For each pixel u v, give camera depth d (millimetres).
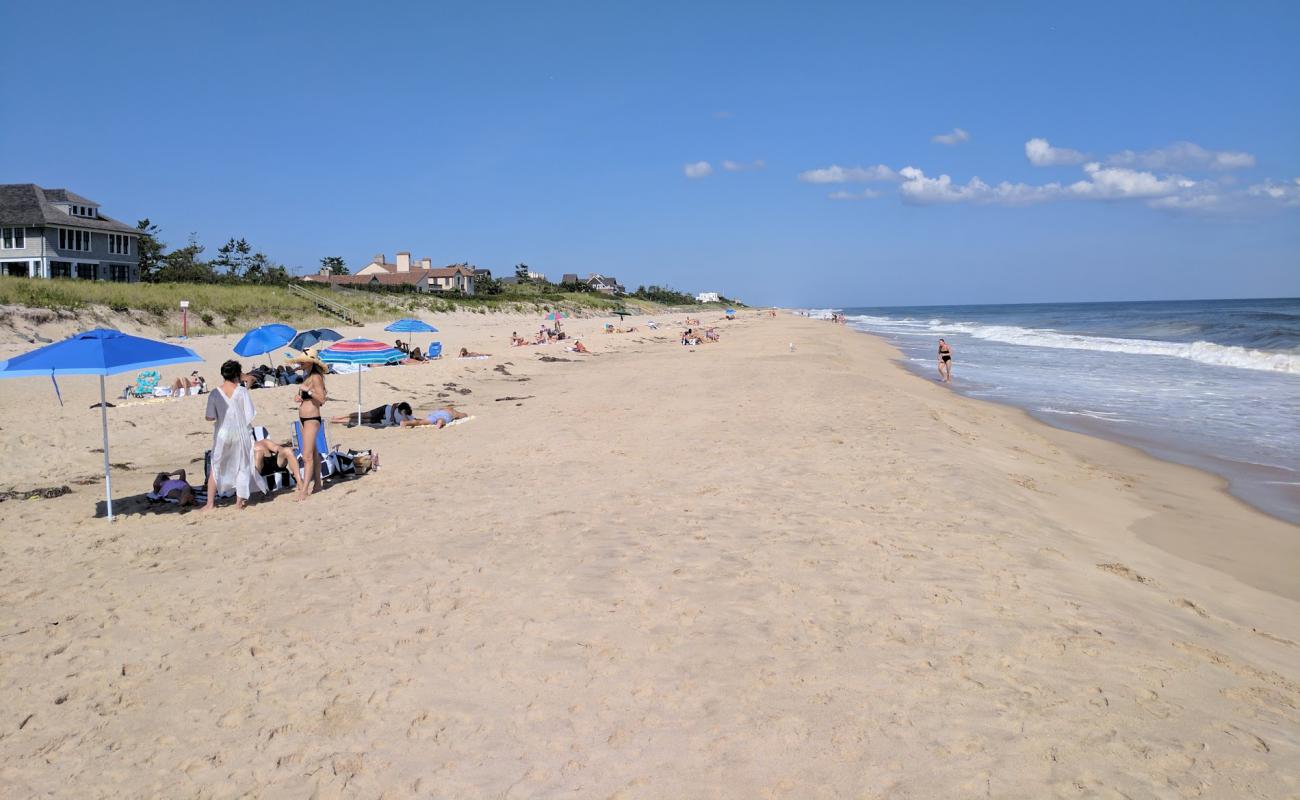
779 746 3873
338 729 4109
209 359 24516
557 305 82812
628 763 3762
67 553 7242
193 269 59875
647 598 5770
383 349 14836
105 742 4031
